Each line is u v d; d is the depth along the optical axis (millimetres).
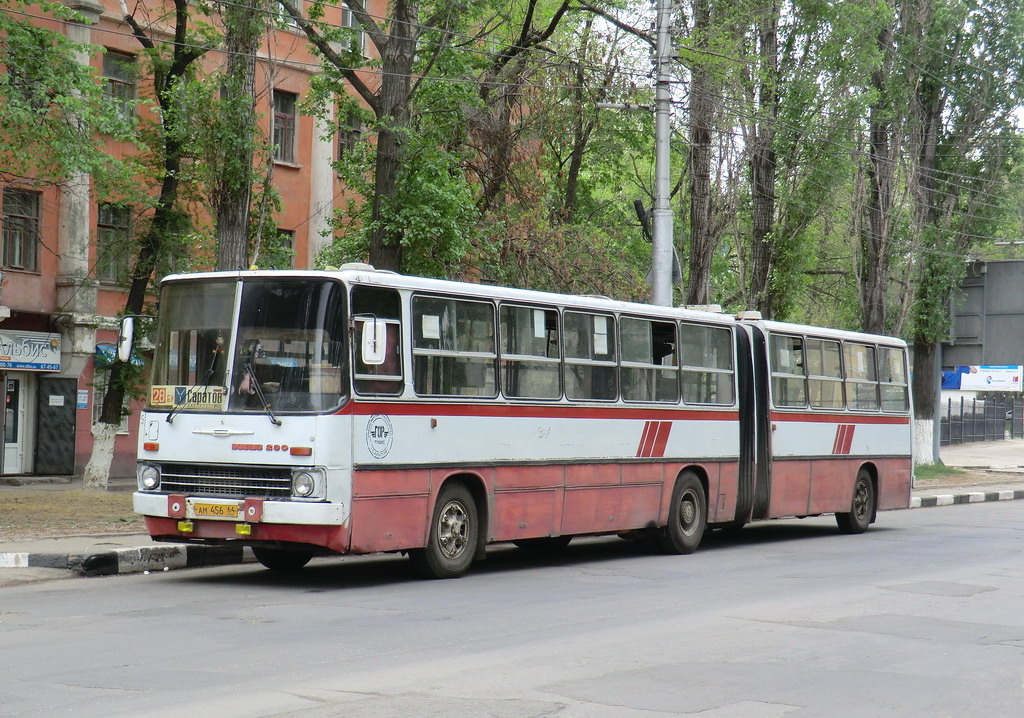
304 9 32375
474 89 23188
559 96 29734
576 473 14766
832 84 29000
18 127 18656
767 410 18328
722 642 9164
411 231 20266
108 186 20500
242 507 11828
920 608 11211
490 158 26469
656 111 21766
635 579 13352
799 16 28469
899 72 33562
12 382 27797
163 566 13891
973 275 36281
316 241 33312
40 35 18750
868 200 33500
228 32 20156
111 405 24344
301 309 12055
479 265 26750
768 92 28703
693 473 16953
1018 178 36094
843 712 6965
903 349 22203
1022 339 35469
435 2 21891
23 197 27062
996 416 66000
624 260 34062
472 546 13391
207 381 12250
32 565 13250
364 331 11820
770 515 18344
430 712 6676
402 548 12461
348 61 22062
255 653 8391
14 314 27203
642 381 15945
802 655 8711
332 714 6594
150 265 23641
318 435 11695
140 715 6520
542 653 8562
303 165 33031
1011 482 36219
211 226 26047
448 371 13031
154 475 12453
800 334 19203
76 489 25250
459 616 10289
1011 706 7211
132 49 28328
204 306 12430
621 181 44938
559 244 27797
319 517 11602
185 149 20891
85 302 28344
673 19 24109
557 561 15500
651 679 7723
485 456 13461
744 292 30406
